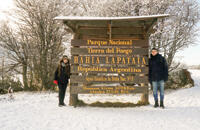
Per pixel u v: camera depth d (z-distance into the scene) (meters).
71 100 5.44
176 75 9.77
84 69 5.43
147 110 4.90
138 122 3.76
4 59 10.50
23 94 8.47
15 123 3.51
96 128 3.33
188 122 3.76
